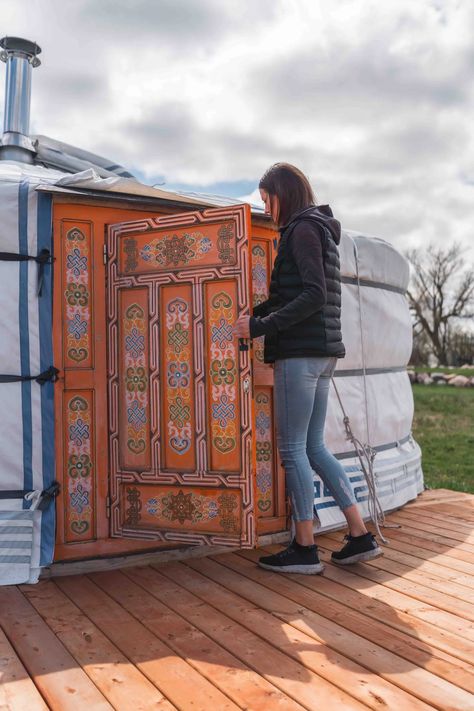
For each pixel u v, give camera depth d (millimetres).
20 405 3012
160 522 3041
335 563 3113
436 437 10414
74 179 3074
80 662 2082
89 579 2947
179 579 2928
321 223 2791
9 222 3043
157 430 3062
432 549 3383
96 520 3119
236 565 3127
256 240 3459
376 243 4363
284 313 2689
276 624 2379
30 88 4906
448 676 1969
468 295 40875
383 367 4480
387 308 4438
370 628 2338
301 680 1948
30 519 2965
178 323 3041
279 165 2965
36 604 2615
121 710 1788
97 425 3145
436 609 2523
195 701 1832
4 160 4633
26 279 3049
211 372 2961
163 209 3355
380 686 1909
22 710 1796
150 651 2158
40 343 3041
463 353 41094
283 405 2842
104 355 3174
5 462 2990
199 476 2955
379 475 4188
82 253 3166
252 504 2844
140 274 3119
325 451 3045
